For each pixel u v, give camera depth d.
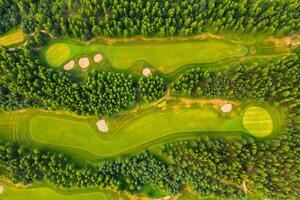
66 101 70.62
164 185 67.44
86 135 72.44
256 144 67.12
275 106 68.69
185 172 66.88
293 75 66.69
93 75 71.38
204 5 70.12
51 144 72.50
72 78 72.06
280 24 69.44
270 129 68.56
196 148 67.31
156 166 67.31
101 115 71.94
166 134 70.81
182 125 70.88
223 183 66.94
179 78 69.94
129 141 71.38
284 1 68.44
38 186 71.25
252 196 67.31
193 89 69.75
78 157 71.50
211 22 71.25
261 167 64.62
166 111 71.62
